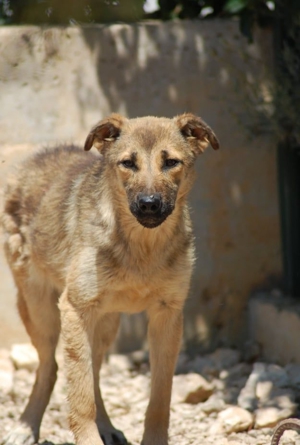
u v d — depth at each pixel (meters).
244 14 10.80
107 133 7.44
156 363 7.39
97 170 7.59
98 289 7.01
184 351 11.28
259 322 11.06
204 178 11.20
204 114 11.16
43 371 8.21
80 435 6.91
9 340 10.94
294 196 11.05
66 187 8.02
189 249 7.35
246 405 8.75
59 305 7.20
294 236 11.12
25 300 8.42
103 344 8.32
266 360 10.69
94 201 7.27
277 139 10.82
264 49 11.17
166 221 6.99
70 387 6.96
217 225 11.30
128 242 6.99
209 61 11.11
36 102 10.87
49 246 7.86
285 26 10.77
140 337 11.20
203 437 7.93
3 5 11.48
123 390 9.68
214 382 9.85
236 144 11.23
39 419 8.02
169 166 6.98
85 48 10.90
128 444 7.94
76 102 10.94
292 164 11.00
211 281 11.35
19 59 10.81
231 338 11.45
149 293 7.20
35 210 8.31
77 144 10.61
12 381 9.86
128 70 11.00
